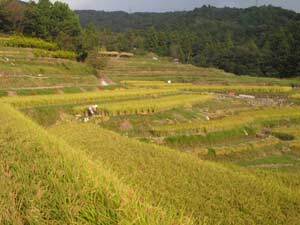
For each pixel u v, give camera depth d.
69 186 8.91
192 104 56.47
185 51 198.88
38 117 42.28
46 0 126.88
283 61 152.00
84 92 63.69
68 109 45.12
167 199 12.09
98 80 91.31
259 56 162.62
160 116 46.59
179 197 12.41
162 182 14.04
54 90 64.75
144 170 15.74
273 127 47.91
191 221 8.38
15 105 44.12
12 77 69.19
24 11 127.50
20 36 111.75
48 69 84.31
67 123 29.59
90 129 26.22
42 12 123.44
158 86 88.44
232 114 55.72
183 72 126.69
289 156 35.44
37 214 7.82
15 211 8.06
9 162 11.38
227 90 90.81
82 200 8.09
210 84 107.75
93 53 110.62
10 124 18.69
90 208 7.67
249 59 165.50
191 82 111.38
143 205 7.99
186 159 18.61
